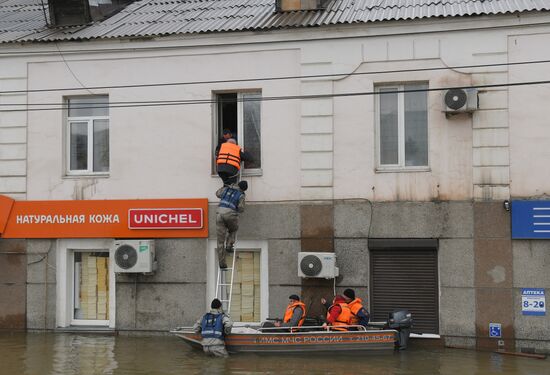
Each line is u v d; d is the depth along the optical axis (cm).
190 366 1224
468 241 1385
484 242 1378
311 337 1300
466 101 1365
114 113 1557
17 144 1591
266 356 1301
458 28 1404
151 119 1541
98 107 1598
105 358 1295
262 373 1168
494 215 1377
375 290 1438
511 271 1364
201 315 1491
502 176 1377
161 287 1509
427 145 1444
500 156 1382
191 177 1515
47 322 1551
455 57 1409
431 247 1405
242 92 1529
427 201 1411
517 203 1364
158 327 1504
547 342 1340
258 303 1500
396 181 1427
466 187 1395
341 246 1438
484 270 1376
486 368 1209
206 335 1307
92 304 1571
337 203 1447
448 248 1394
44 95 1588
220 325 1309
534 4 1403
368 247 1430
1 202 1577
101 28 1623
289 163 1475
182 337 1345
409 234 1413
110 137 1555
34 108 1591
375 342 1298
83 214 1542
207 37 1508
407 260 1428
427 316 1412
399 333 1345
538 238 1352
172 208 1505
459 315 1381
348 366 1216
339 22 1440
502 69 1389
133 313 1516
